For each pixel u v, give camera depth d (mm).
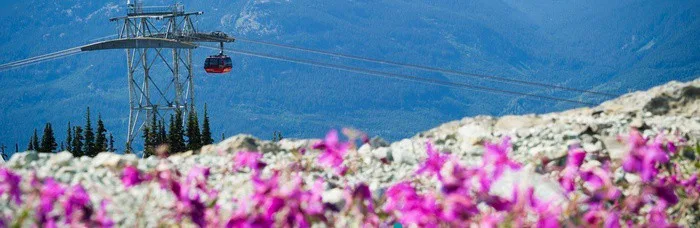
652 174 7949
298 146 18062
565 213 7645
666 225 8734
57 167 15289
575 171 9273
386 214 7727
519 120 22219
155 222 10875
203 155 17969
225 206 11227
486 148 7992
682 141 14836
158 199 12055
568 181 9250
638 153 7953
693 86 24891
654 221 8898
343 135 8438
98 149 126938
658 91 25281
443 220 7242
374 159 16312
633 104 24938
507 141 8141
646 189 7996
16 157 15711
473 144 18859
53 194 7613
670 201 7938
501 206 7422
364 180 14859
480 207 8750
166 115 131750
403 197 7664
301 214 6969
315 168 14539
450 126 22469
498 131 20719
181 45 133625
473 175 7676
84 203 7602
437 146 18938
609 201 9227
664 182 9727
